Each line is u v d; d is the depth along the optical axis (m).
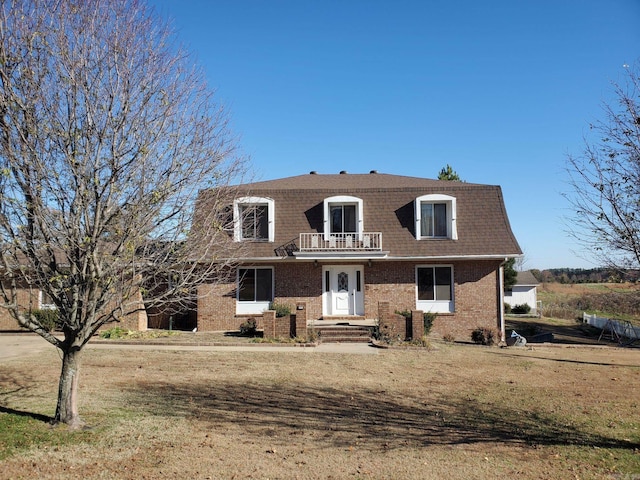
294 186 26.05
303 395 11.67
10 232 7.54
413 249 23.39
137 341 19.19
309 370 14.49
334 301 23.84
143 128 8.41
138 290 8.59
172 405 10.52
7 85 7.46
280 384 12.72
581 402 11.50
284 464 7.47
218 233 9.73
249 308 23.61
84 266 7.92
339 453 7.98
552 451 8.20
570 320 42.25
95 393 11.36
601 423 9.86
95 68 8.16
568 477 7.10
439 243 23.56
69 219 7.79
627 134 8.07
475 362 16.36
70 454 7.59
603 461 7.75
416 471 7.28
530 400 11.62
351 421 9.73
